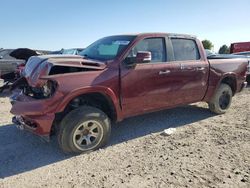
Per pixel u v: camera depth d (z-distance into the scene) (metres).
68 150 4.40
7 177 3.83
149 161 4.21
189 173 3.81
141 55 4.64
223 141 4.98
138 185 3.53
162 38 5.42
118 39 5.31
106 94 4.57
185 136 5.28
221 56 6.95
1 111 7.27
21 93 4.80
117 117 4.84
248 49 23.45
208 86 6.23
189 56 5.86
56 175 3.85
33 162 4.26
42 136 4.24
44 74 4.20
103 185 3.55
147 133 5.50
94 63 4.57
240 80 6.99
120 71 4.71
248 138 5.11
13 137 5.28
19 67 9.60
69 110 4.56
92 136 4.58
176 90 5.56
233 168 3.94
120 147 4.79
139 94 4.98
